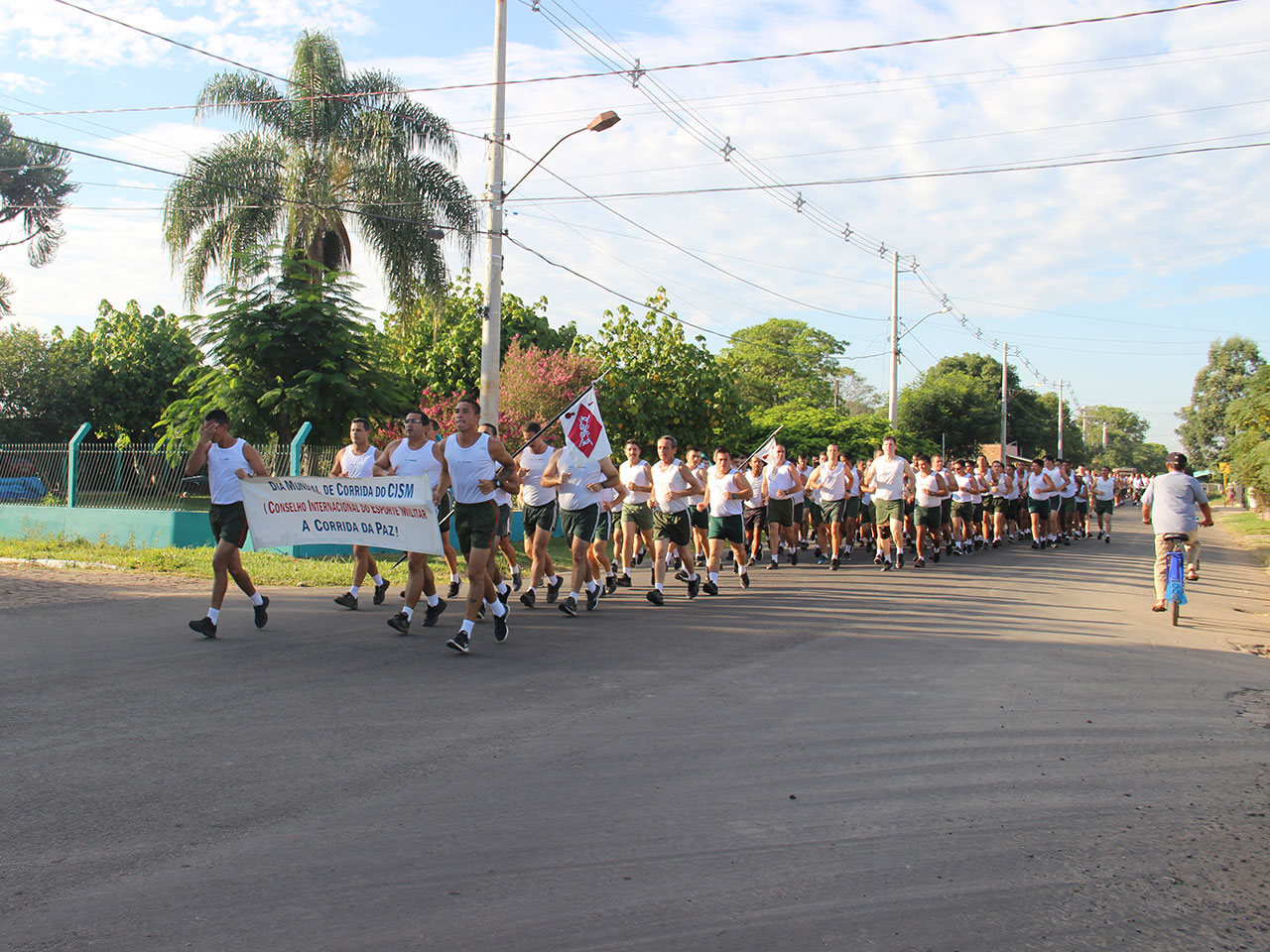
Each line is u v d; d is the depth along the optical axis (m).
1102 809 4.80
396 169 22.08
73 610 9.61
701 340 26.05
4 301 27.91
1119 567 17.66
